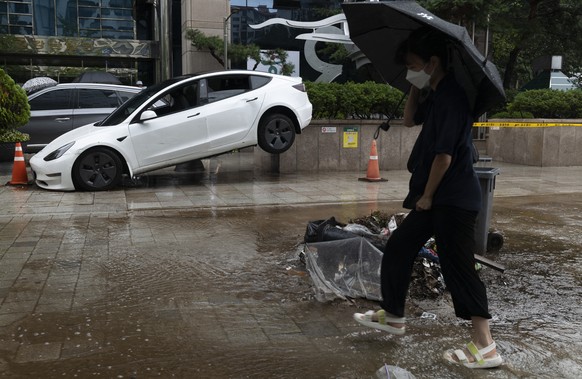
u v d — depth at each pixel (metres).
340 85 12.45
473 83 2.93
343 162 12.29
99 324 3.67
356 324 3.73
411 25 3.19
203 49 25.39
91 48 27.44
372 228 5.32
